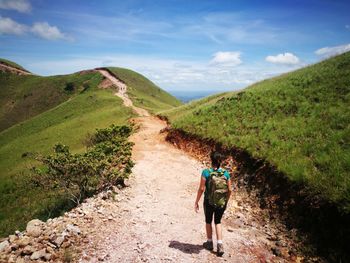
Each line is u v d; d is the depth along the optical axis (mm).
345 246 6137
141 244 6664
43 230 6941
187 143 18625
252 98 20250
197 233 7496
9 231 18234
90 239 6684
